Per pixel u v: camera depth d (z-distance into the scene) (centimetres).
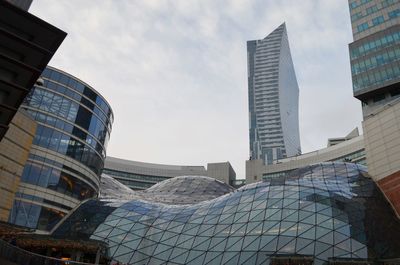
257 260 3312
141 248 4134
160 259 3928
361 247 3188
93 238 4366
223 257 3544
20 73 1344
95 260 3866
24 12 1305
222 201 4634
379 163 4662
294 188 4197
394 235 3506
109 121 7862
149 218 4694
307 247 3259
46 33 1359
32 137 4281
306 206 3778
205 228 4122
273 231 3572
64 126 6556
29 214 5662
